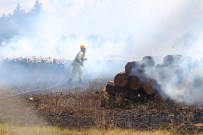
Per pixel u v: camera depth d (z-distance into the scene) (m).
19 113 12.63
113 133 10.02
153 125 10.98
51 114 12.56
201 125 10.83
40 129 10.34
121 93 14.33
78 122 11.48
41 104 13.80
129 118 11.82
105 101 13.95
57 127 10.88
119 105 13.68
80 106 13.27
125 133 10.00
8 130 10.19
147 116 12.02
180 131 10.19
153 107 13.27
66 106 13.38
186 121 11.16
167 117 11.77
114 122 11.24
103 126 10.71
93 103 14.05
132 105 13.63
